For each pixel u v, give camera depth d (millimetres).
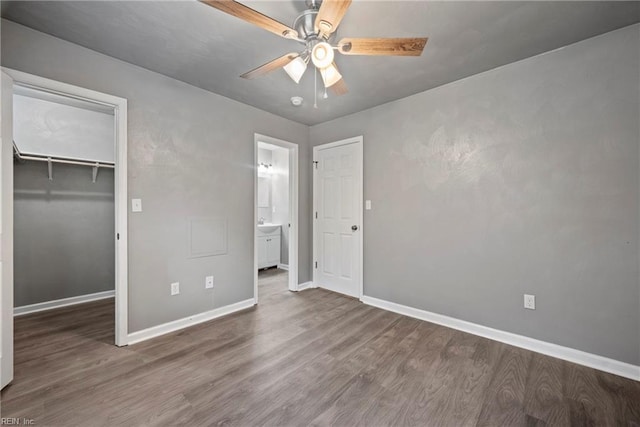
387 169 3174
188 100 2717
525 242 2297
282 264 5484
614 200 1945
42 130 3152
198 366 2016
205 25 1864
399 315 3006
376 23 1820
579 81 2055
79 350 2230
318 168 3975
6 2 1643
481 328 2518
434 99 2793
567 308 2119
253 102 3158
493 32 1927
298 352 2221
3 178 1728
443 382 1840
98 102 2203
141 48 2129
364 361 2092
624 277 1918
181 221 2676
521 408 1605
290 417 1531
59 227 3264
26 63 1886
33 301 3088
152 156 2480
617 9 1711
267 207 5668
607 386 1798
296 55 1779
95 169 3439
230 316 2963
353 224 3568
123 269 2311
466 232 2604
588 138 2029
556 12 1732
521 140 2303
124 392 1724
